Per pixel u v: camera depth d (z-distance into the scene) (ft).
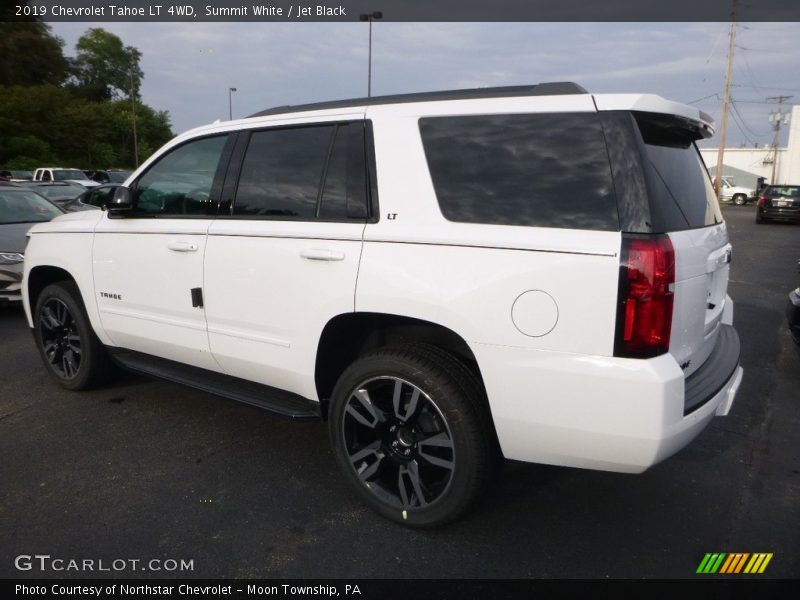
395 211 9.32
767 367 17.74
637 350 7.63
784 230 65.05
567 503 10.45
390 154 9.52
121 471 11.43
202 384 12.16
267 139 11.17
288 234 10.28
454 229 8.73
